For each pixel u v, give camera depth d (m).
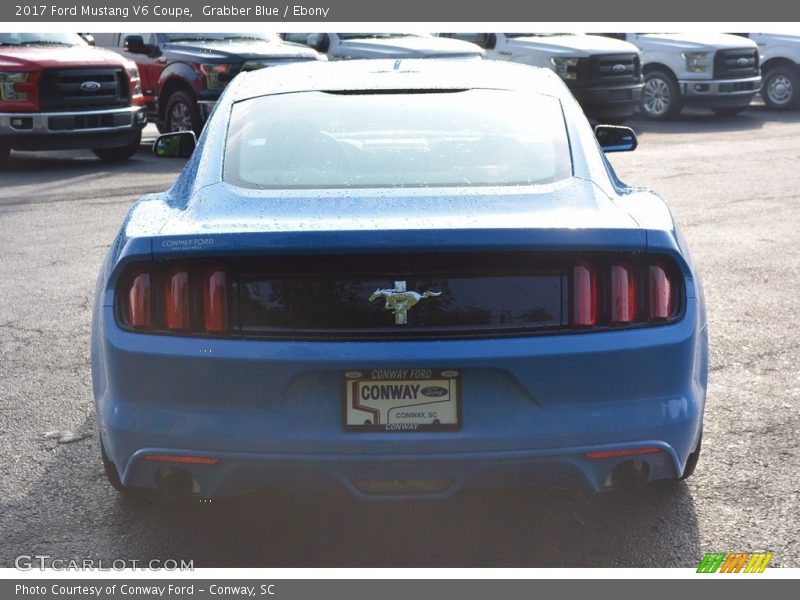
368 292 3.16
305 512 3.85
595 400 3.22
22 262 8.00
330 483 3.25
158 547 3.61
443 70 4.47
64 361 5.64
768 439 4.46
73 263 7.95
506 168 3.67
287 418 3.18
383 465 3.20
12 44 13.59
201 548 3.59
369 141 3.83
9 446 4.47
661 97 19.75
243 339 3.18
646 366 3.24
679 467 3.38
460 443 3.17
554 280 3.20
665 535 3.64
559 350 3.15
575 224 3.21
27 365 5.57
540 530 3.70
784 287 7.13
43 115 13.04
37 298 6.94
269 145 3.84
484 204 3.40
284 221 3.28
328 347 3.13
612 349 3.19
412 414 3.18
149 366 3.23
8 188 11.69
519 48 17.56
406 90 4.20
